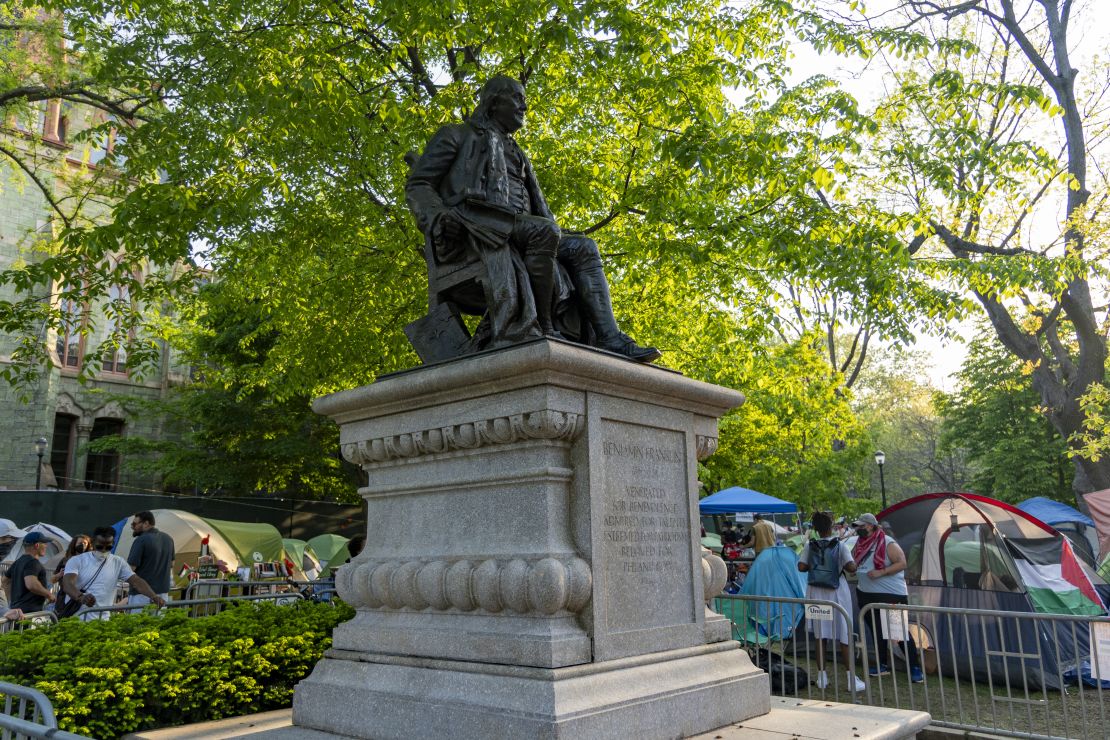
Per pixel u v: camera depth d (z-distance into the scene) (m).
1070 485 32.97
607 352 4.27
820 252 9.74
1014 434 33.97
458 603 4.05
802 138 9.69
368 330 11.77
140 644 5.04
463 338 4.88
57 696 4.51
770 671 7.91
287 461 26.25
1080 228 17.41
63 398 35.94
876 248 10.20
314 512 27.73
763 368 14.66
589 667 3.74
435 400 4.35
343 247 11.57
